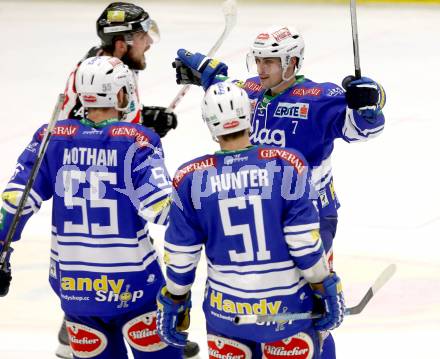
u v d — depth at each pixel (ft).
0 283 35.27
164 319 31.96
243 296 30.45
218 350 31.91
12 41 123.24
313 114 37.29
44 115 88.74
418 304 46.85
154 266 34.32
